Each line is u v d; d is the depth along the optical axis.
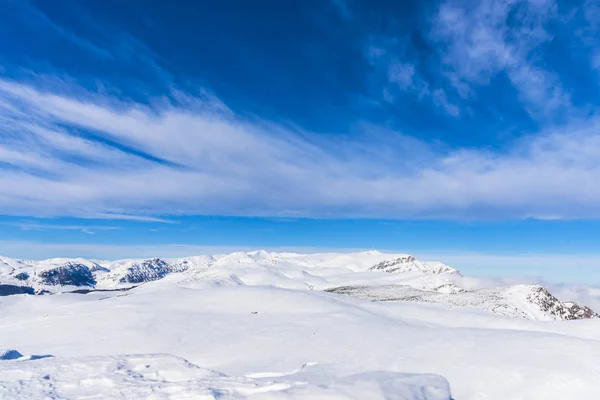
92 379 12.17
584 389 16.84
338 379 10.81
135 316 45.03
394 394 9.41
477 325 42.12
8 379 12.43
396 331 33.31
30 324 45.47
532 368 19.86
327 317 41.03
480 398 17.05
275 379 11.61
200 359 26.39
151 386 11.38
